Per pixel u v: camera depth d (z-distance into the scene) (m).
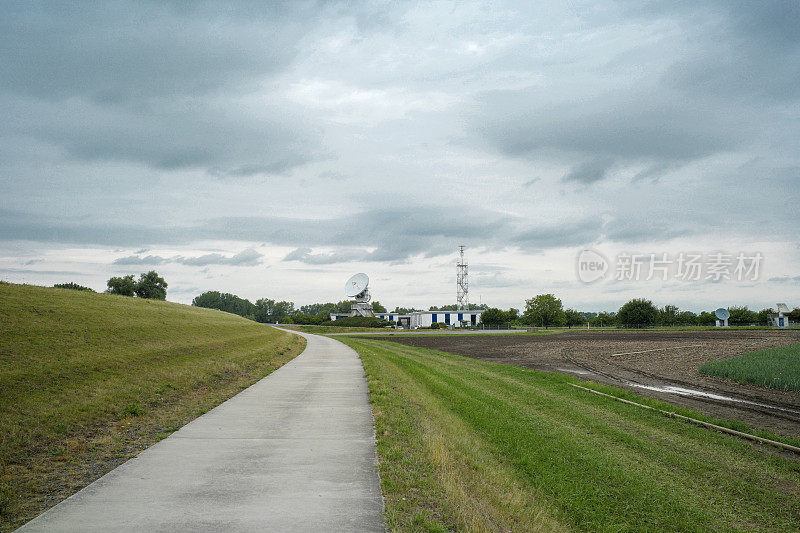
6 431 7.93
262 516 5.10
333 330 81.31
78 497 5.64
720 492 7.67
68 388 11.02
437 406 12.76
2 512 5.28
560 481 8.02
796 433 11.05
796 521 6.75
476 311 99.94
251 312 181.38
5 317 16.38
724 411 13.38
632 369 23.27
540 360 28.41
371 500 5.60
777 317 91.88
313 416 10.20
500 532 5.33
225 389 14.12
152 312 30.64
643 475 8.25
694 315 97.00
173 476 6.40
